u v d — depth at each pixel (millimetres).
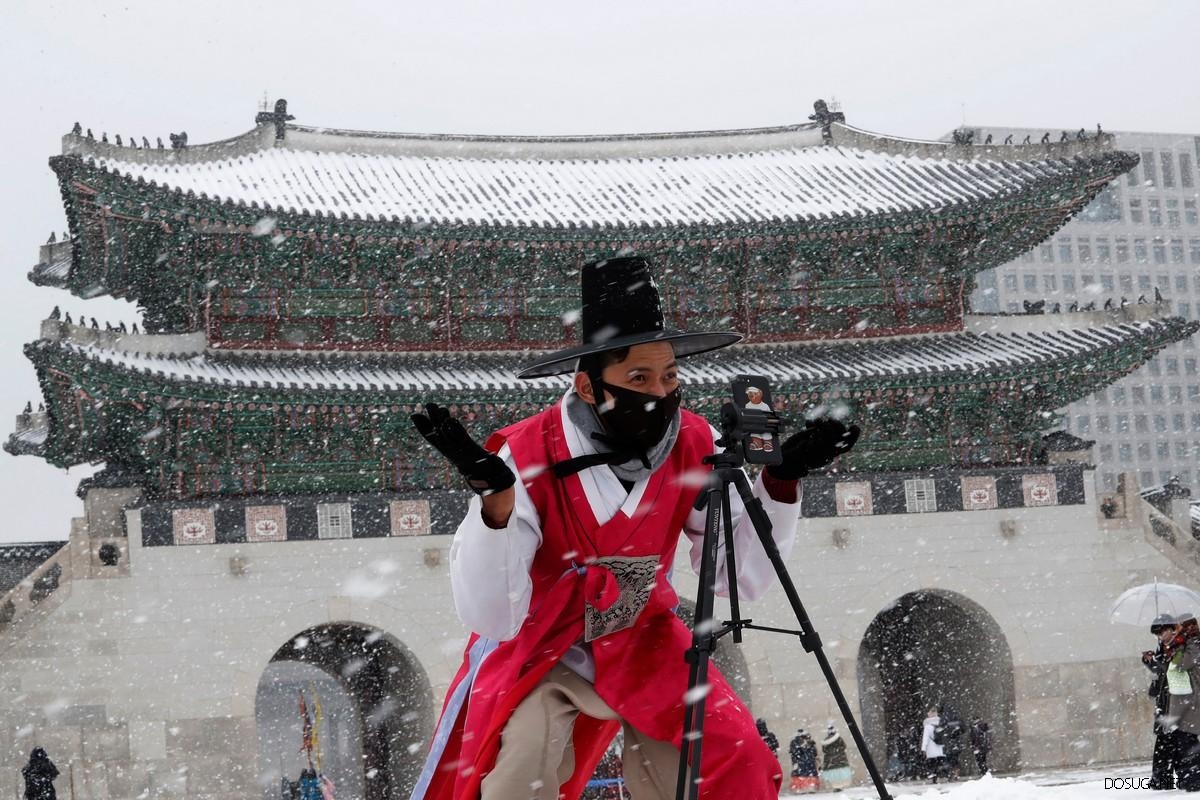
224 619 33312
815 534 36906
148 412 34531
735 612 4809
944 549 37438
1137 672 37938
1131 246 106375
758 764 4570
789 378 36281
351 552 34219
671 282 38438
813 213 37750
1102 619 38000
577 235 35844
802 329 39000
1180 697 12781
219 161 37750
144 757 32344
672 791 4797
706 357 38344
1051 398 40469
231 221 33812
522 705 4680
